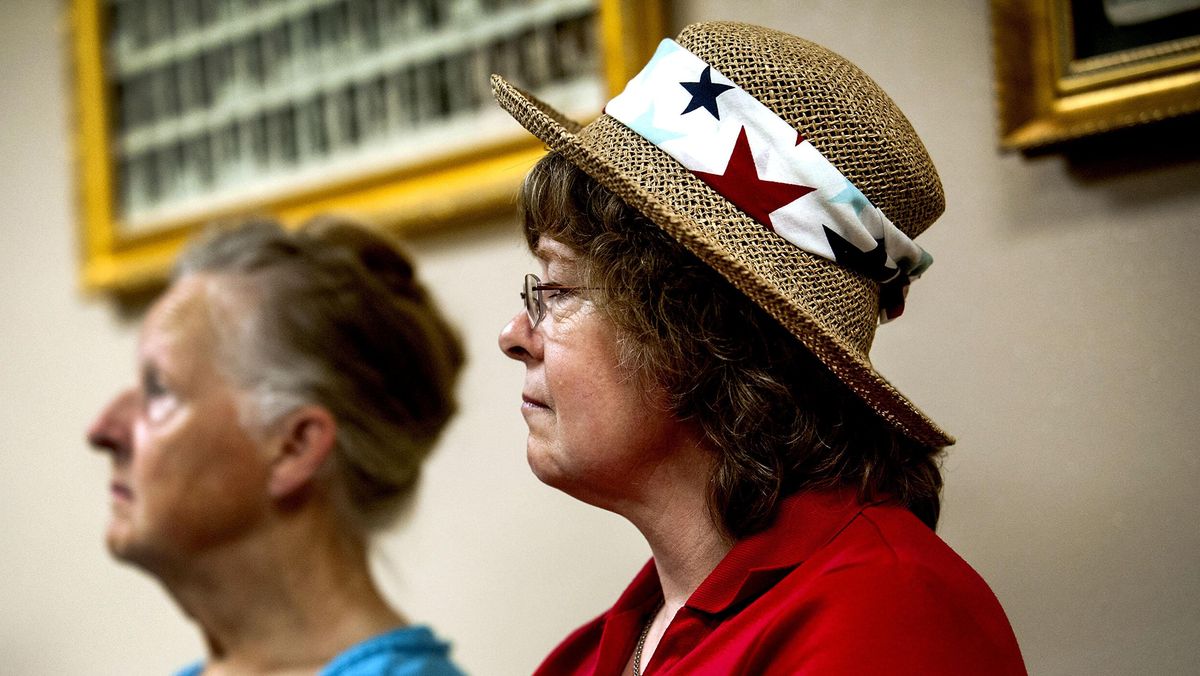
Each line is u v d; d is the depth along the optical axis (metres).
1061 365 1.71
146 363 1.62
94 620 2.63
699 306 1.23
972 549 1.74
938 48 1.86
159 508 1.57
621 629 1.35
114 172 2.75
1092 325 1.70
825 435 1.24
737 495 1.23
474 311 2.27
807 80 1.24
